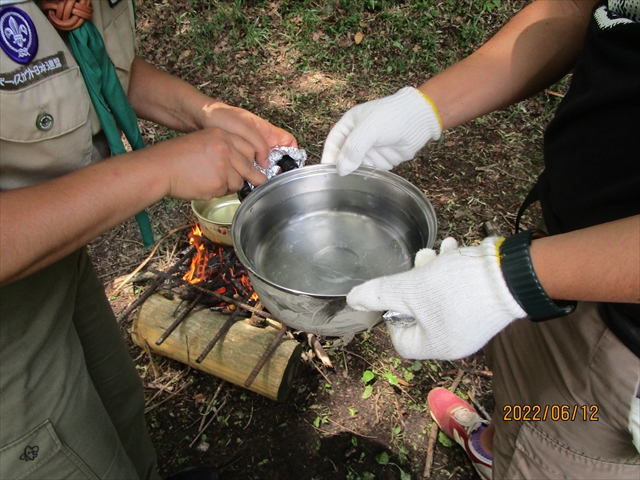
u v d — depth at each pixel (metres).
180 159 0.91
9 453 0.90
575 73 1.05
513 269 0.83
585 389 1.09
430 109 1.26
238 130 1.21
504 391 1.42
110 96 0.98
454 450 1.90
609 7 0.95
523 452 1.31
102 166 0.82
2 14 0.71
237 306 1.96
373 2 4.02
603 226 0.78
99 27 0.96
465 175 2.98
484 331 0.90
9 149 0.78
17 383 0.88
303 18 4.00
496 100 1.30
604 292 0.78
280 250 1.29
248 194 1.21
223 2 4.19
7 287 0.85
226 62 3.80
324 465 1.86
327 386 2.07
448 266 0.90
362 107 1.32
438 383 2.08
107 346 1.38
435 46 3.80
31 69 0.76
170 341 1.99
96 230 0.82
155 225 2.65
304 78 3.67
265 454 1.89
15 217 0.71
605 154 0.92
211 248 2.28
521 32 1.25
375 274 1.21
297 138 3.17
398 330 1.04
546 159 1.13
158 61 3.82
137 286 2.38
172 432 1.95
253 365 1.89
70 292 1.07
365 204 1.35
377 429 1.95
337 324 1.03
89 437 1.06
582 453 1.18
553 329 1.18
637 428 0.97
